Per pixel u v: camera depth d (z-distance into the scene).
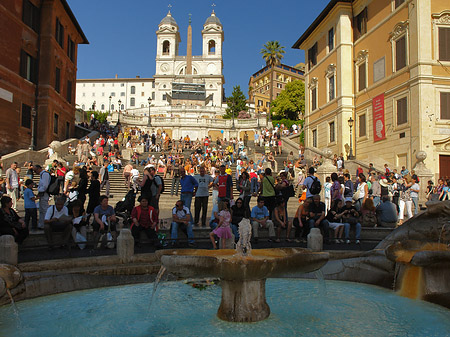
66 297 6.94
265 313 5.72
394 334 5.12
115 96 106.69
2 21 23.73
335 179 12.41
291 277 8.64
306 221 10.83
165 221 11.84
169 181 21.31
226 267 5.16
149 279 8.20
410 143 21.61
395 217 12.38
